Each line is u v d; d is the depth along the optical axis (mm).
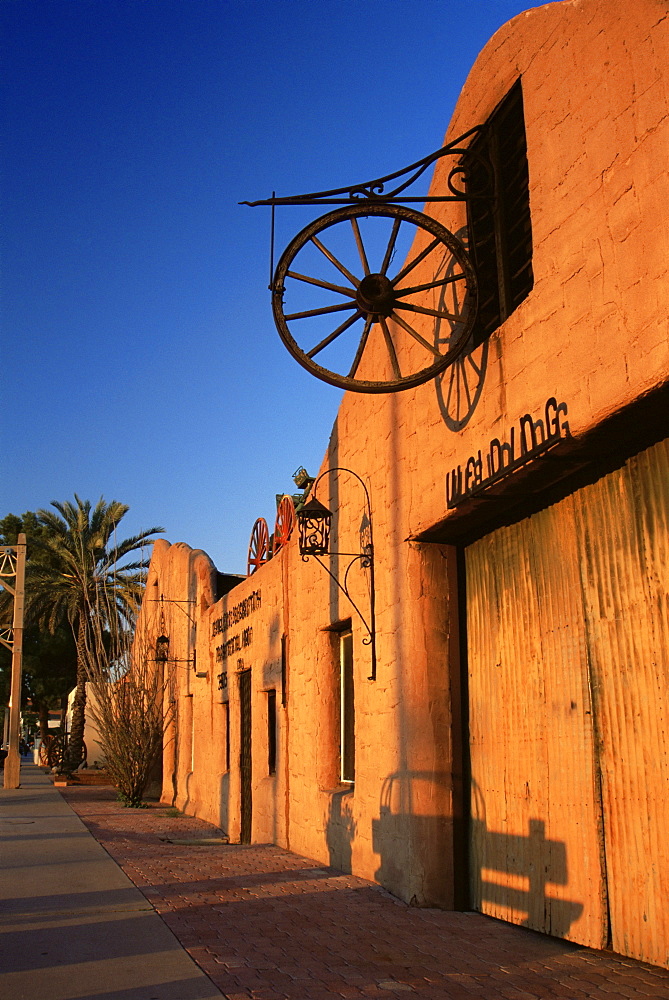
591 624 5797
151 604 26688
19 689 25750
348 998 4645
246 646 15016
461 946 5812
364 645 8953
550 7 5852
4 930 6203
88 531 34625
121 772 20984
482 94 6898
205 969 5191
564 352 5461
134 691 22062
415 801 7457
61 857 10133
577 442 5375
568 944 5777
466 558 7742
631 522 5422
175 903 7266
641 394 4688
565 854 5930
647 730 5219
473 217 7094
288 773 11930
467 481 6762
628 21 4992
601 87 5215
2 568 26781
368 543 9023
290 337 6582
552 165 5723
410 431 8008
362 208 6555
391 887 7840
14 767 25422
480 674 7359
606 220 5094
